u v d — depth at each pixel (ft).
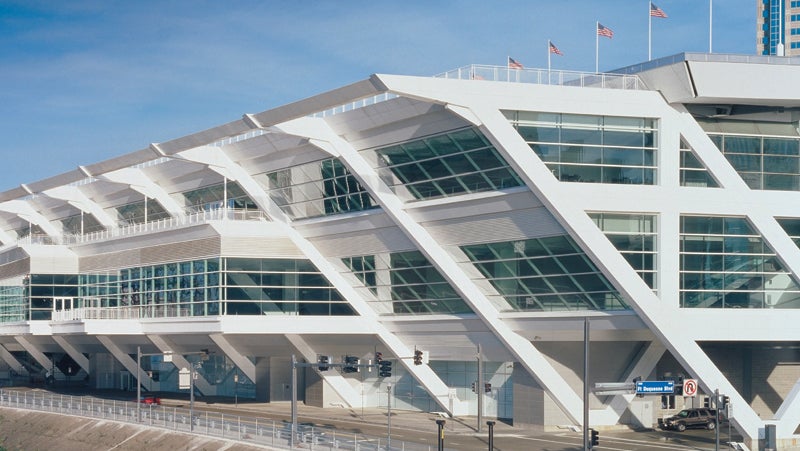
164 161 289.74
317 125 229.45
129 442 229.04
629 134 207.10
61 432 255.09
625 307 208.85
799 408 205.26
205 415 253.03
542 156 204.13
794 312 212.64
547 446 197.36
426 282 239.91
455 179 217.77
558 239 208.23
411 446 191.93
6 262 352.90
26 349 374.43
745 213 210.38
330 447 187.93
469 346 240.53
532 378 225.35
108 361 362.33
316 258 262.47
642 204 205.46
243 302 259.39
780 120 212.84
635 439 208.95
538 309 220.84
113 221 337.93
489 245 220.84
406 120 215.72
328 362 197.26
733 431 220.64
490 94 198.90
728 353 234.17
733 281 212.23
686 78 200.75
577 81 207.41
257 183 265.75
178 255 277.64
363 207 242.58
